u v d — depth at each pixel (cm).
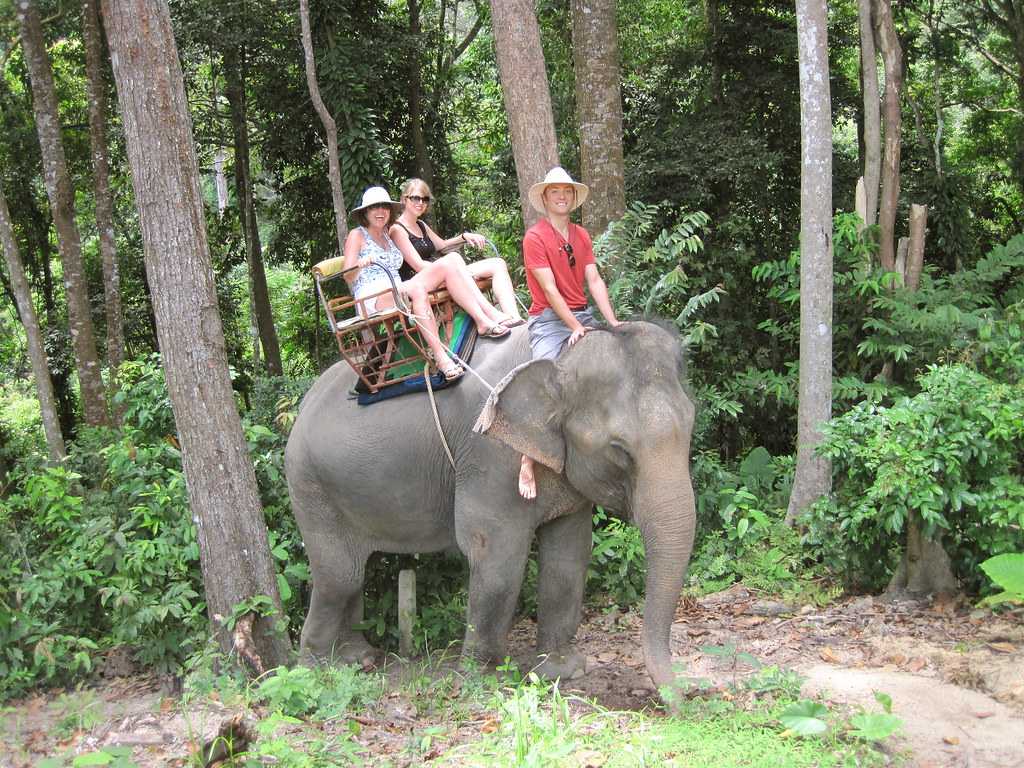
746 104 1784
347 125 1667
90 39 1379
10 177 1928
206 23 1688
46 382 1170
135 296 2144
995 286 1231
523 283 1133
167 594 623
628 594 715
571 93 1647
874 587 710
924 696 479
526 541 536
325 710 493
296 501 629
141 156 546
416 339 564
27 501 709
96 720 532
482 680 518
